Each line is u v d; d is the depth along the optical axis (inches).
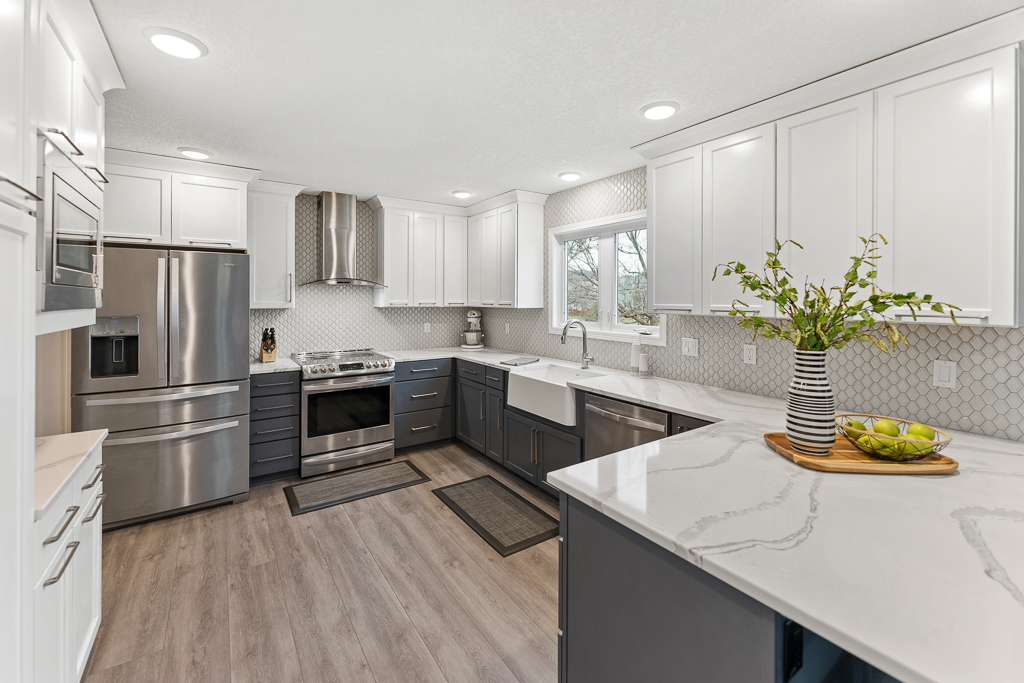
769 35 64.4
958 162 62.1
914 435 53.8
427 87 80.7
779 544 35.7
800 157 79.6
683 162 100.1
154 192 116.6
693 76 76.0
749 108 85.2
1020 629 26.2
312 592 83.7
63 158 55.1
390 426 154.8
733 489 46.2
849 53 68.1
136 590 83.4
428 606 80.3
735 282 90.2
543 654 69.6
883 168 69.2
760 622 31.8
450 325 201.3
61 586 53.4
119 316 105.2
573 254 157.0
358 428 148.3
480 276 178.2
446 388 169.2
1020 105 57.4
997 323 59.1
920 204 65.6
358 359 157.5
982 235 60.2
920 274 65.7
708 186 94.9
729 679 34.0
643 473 50.7
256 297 143.7
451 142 107.9
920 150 65.5
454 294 184.7
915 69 66.0
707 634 35.4
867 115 71.1
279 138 105.2
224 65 73.2
